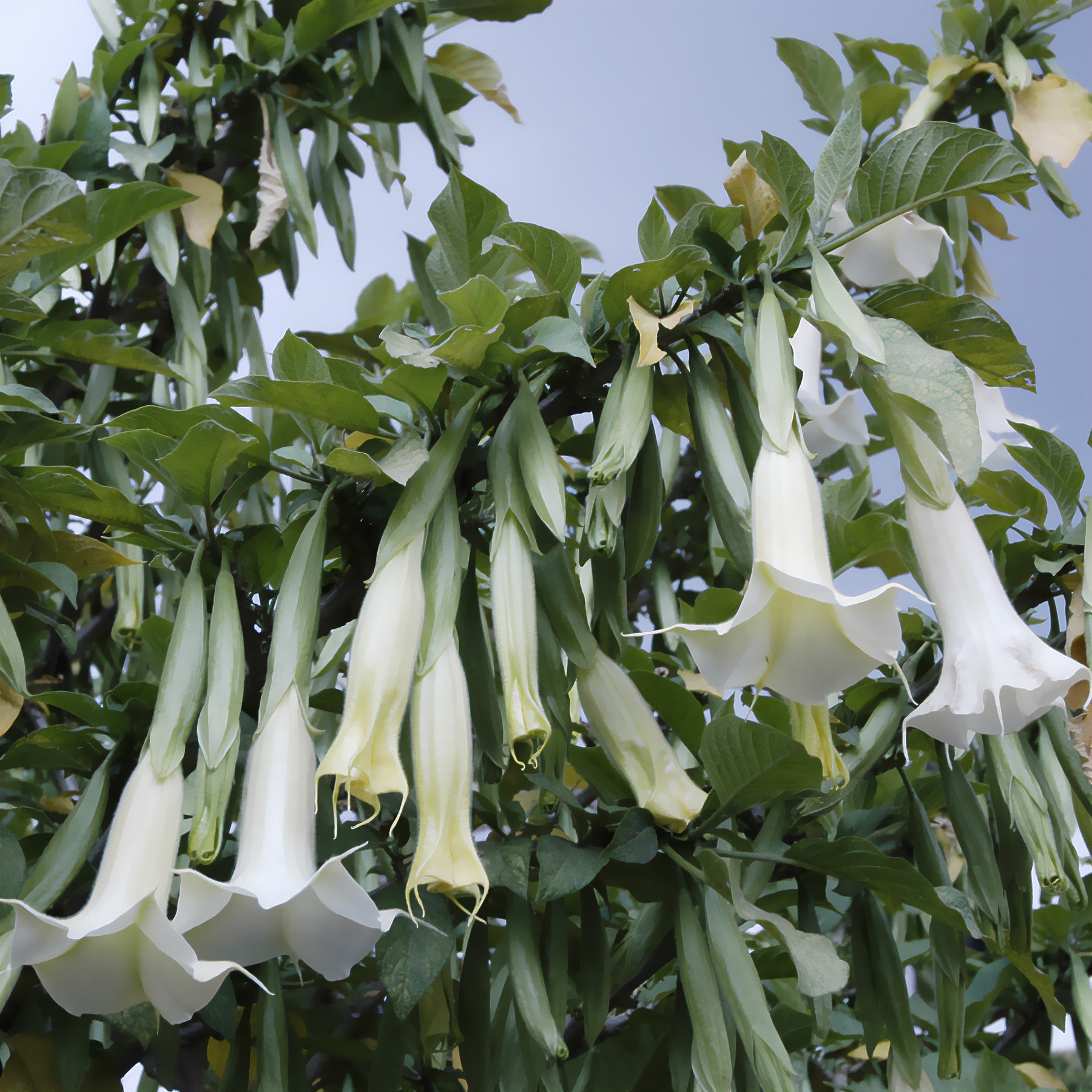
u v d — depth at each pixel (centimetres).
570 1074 149
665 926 129
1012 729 102
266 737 102
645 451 120
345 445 146
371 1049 142
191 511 124
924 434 107
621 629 119
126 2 225
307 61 218
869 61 245
